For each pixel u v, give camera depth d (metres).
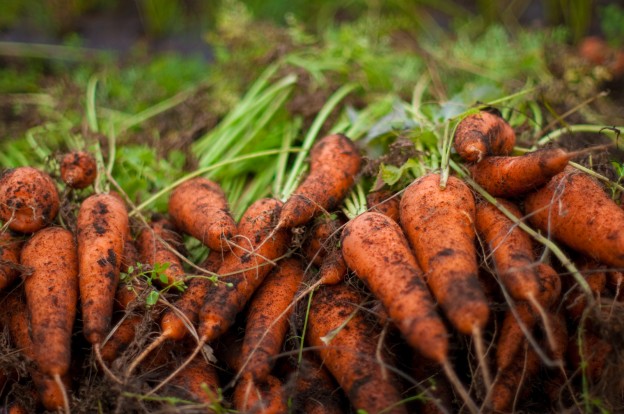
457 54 1.14
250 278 0.74
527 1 1.48
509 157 0.74
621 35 1.19
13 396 0.73
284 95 1.02
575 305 0.71
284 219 0.75
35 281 0.72
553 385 0.72
